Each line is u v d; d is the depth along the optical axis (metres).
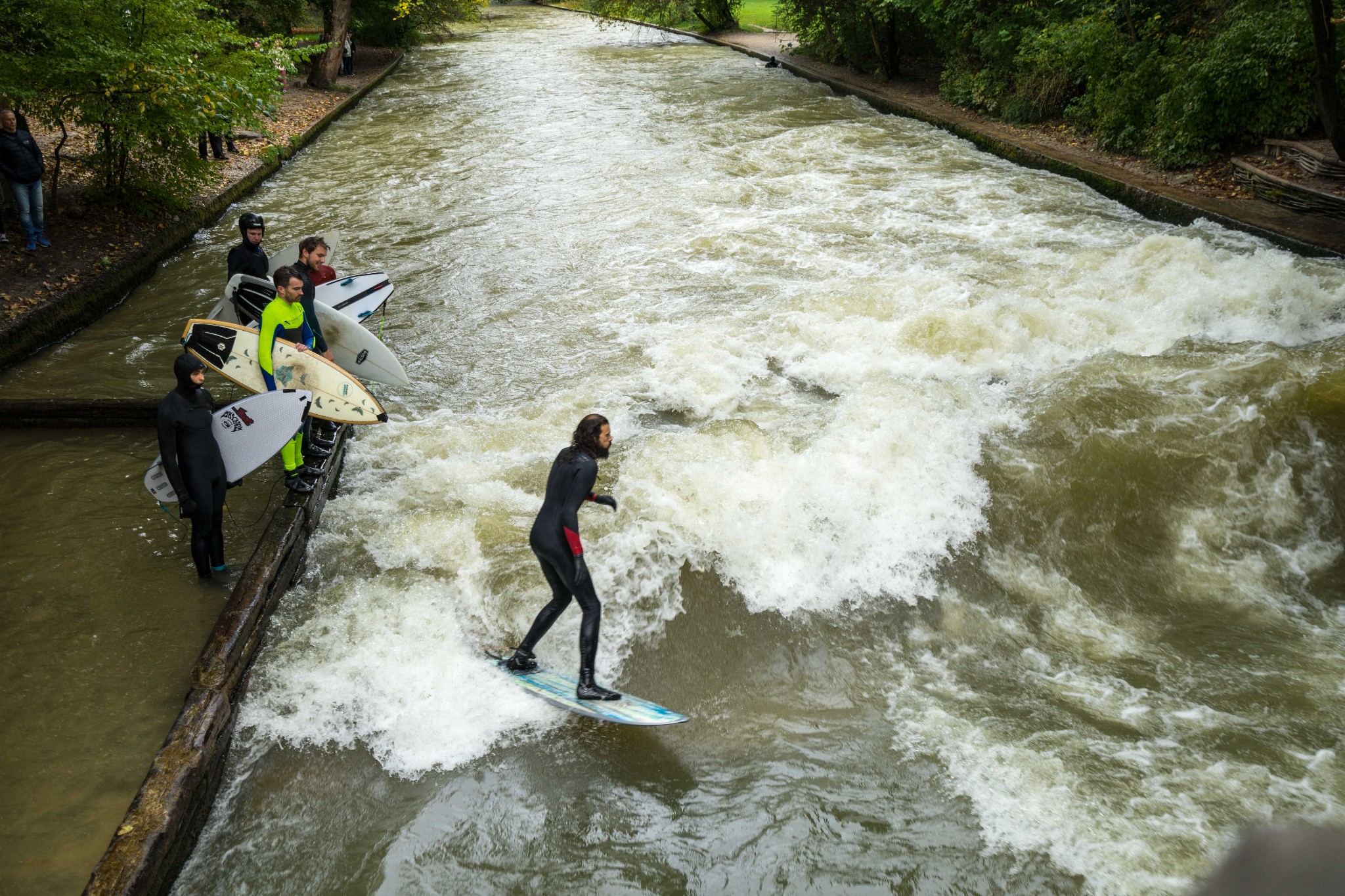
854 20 24.94
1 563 6.36
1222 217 11.98
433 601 6.14
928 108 20.58
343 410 7.01
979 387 8.40
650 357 9.38
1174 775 4.91
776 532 6.66
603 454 5.27
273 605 6.02
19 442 7.91
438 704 5.41
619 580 6.32
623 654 5.95
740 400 8.55
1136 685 5.66
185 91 12.43
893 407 7.72
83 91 11.96
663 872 4.53
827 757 5.18
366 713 5.35
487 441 7.96
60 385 8.90
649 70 29.20
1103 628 6.19
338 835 4.71
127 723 5.09
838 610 6.30
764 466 7.16
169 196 13.45
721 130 19.89
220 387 9.01
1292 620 6.19
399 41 34.78
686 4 37.91
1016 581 6.58
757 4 46.88
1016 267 11.04
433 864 4.57
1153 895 4.27
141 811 4.32
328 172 17.62
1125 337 8.98
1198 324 9.06
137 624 5.80
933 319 9.28
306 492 6.88
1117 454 7.23
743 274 11.59
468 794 4.93
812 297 10.38
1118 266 10.49
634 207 14.59
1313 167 12.37
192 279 12.05
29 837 4.42
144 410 8.13
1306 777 4.88
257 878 4.48
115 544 6.57
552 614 5.43
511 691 5.51
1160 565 6.69
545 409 8.46
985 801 4.83
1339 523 6.89
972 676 5.79
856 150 17.83
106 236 12.28
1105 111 15.98
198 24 13.39
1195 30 15.67
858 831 4.71
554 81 27.66
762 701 5.62
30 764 4.83
